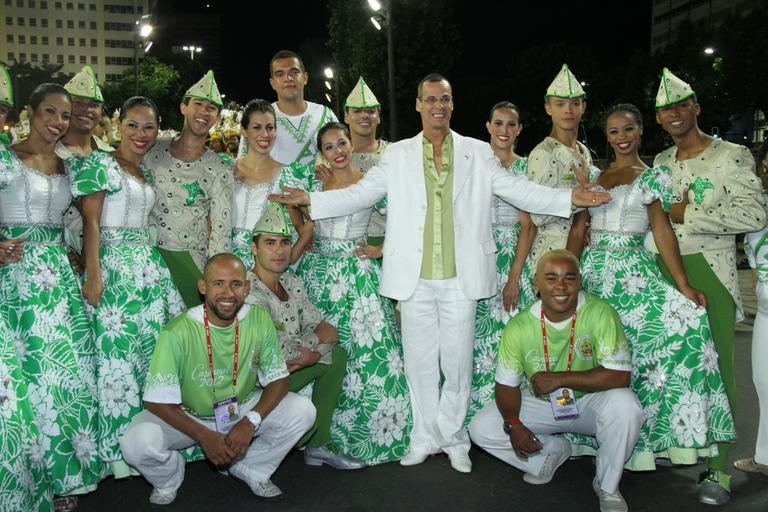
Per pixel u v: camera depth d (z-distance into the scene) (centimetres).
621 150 441
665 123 442
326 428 449
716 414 413
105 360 417
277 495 412
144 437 383
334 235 471
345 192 453
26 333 387
